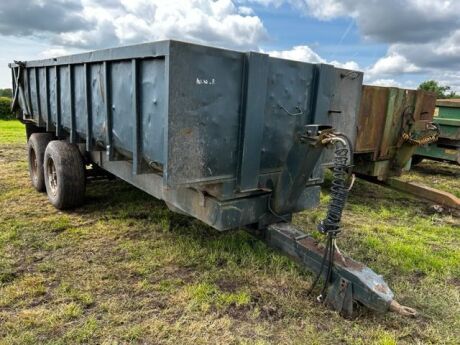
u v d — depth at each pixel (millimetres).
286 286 2881
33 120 5230
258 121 2492
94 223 4082
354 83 3312
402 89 5422
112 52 2770
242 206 2656
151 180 3094
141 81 2492
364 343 2299
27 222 4027
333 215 2389
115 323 2408
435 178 7789
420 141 5309
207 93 2244
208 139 2324
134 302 2635
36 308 2533
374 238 3947
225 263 3238
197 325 2404
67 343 2215
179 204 2881
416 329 2473
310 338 2322
